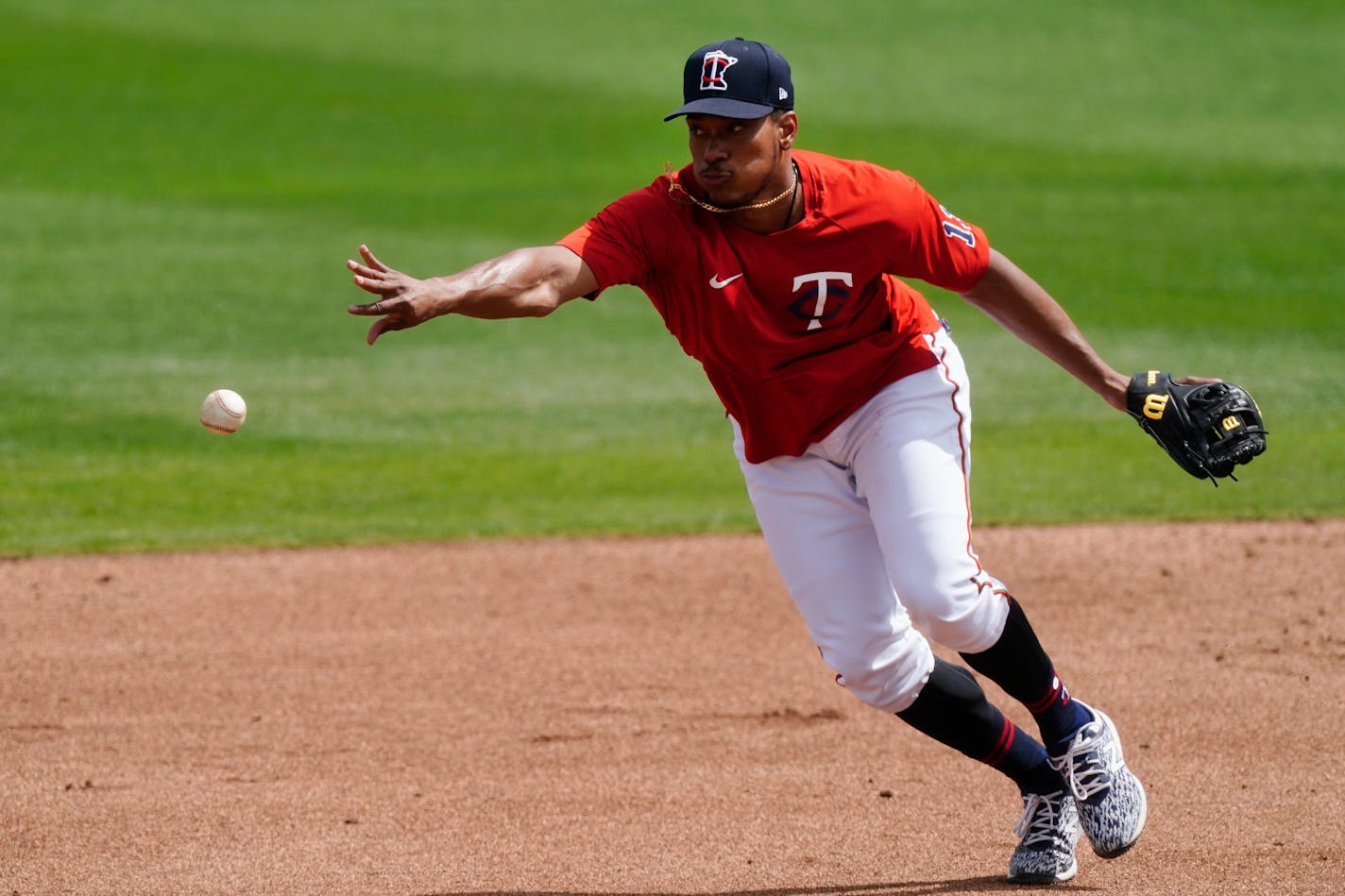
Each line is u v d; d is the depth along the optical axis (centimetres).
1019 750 1602
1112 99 8588
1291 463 3591
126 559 3025
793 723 2158
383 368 4612
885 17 10438
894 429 1525
